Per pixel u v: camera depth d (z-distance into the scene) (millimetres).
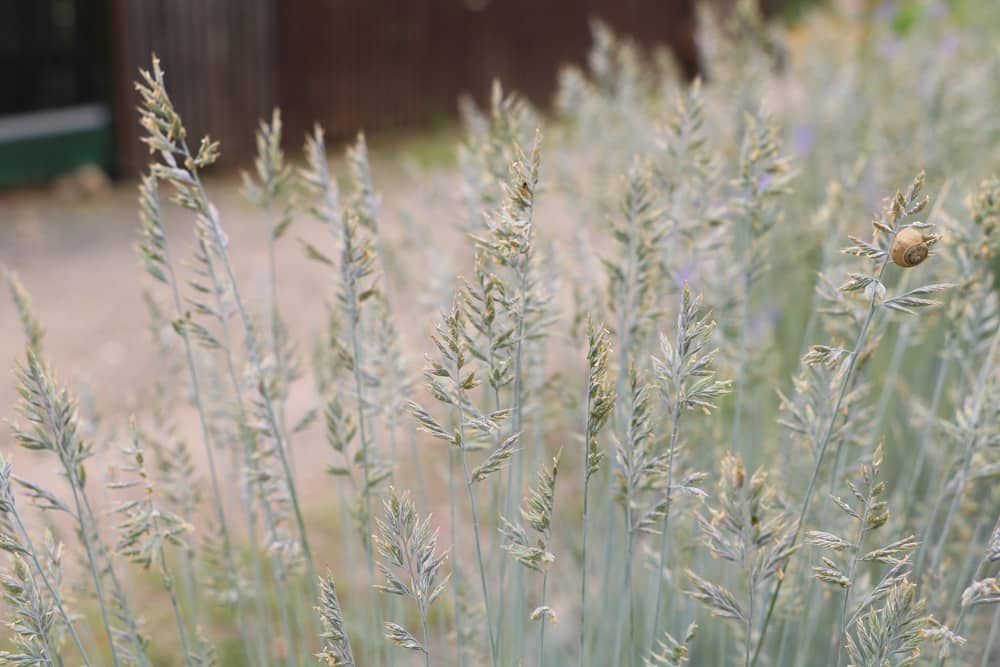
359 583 1163
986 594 643
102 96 3666
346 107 4242
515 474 946
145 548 716
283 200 3232
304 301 2426
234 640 1092
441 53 4562
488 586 981
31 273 2701
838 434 730
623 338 813
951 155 1322
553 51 5035
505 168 886
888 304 631
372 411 860
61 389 692
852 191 960
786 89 1867
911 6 2605
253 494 895
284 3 3918
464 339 666
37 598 675
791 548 625
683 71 5426
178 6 3623
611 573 963
